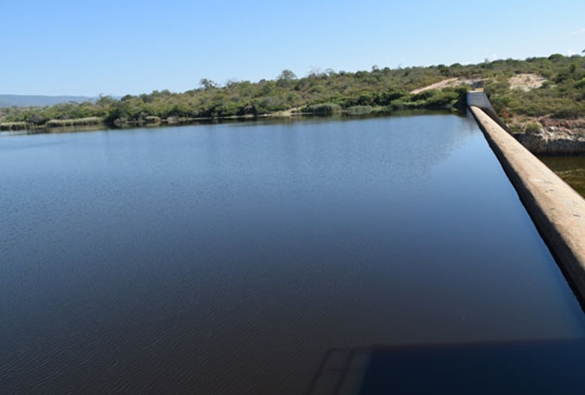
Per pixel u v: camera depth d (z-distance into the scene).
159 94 93.50
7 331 6.50
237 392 4.72
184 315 6.50
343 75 81.31
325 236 9.26
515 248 8.26
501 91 39.56
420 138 23.64
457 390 4.54
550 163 23.86
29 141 45.22
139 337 6.02
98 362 5.54
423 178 14.04
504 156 15.40
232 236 9.66
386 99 55.44
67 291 7.65
